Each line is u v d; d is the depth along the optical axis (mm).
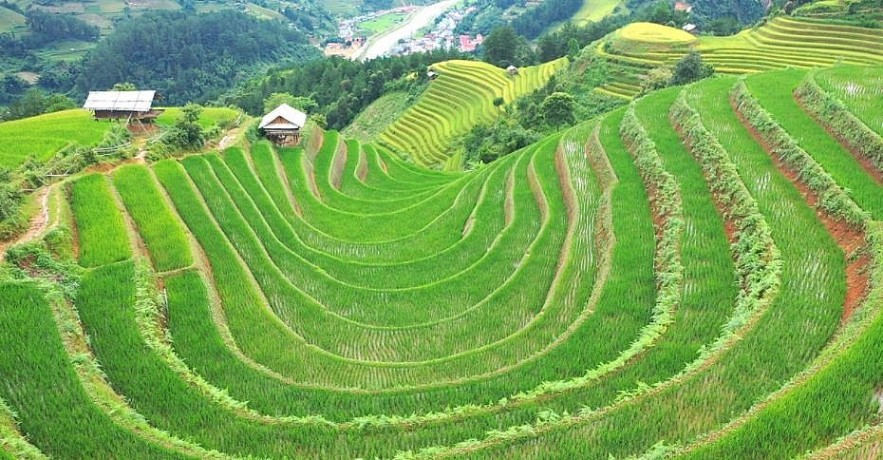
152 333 14062
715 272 15344
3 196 17609
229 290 17625
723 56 58844
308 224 25688
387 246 24016
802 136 20750
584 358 13383
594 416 10570
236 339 15492
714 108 26438
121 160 25609
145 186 22609
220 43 118750
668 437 9859
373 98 86625
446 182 39969
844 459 8188
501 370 13406
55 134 31031
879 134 18891
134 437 10492
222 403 12094
